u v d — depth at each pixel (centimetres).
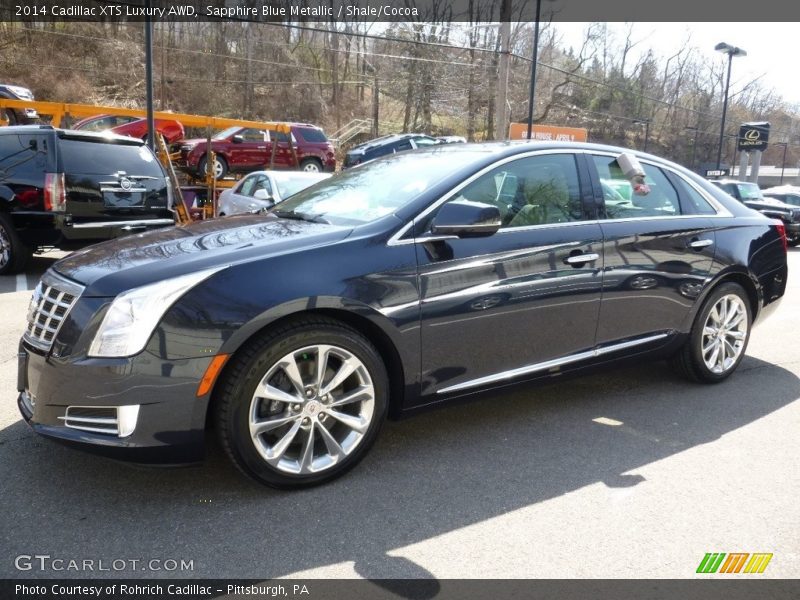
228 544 253
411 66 4356
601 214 387
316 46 4919
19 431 352
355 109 5116
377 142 2183
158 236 331
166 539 255
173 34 4531
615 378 474
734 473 323
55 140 776
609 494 299
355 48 4644
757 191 1816
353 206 351
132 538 255
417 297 310
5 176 798
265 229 326
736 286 454
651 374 485
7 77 3828
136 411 258
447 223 311
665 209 424
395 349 309
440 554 249
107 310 261
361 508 282
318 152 2003
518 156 364
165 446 264
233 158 1850
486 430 373
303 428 292
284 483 289
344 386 307
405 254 310
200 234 325
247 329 267
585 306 373
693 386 459
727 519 279
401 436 362
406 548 253
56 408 269
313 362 291
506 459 335
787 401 431
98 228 808
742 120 5734
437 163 368
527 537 262
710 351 453
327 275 288
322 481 300
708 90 5581
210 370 264
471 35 4241
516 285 342
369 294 296
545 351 364
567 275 361
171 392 260
